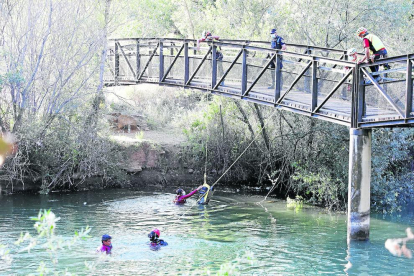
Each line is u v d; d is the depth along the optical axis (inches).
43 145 803.4
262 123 868.0
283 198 801.6
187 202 748.6
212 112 952.3
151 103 1183.6
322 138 765.3
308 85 644.7
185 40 736.3
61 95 817.5
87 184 860.0
